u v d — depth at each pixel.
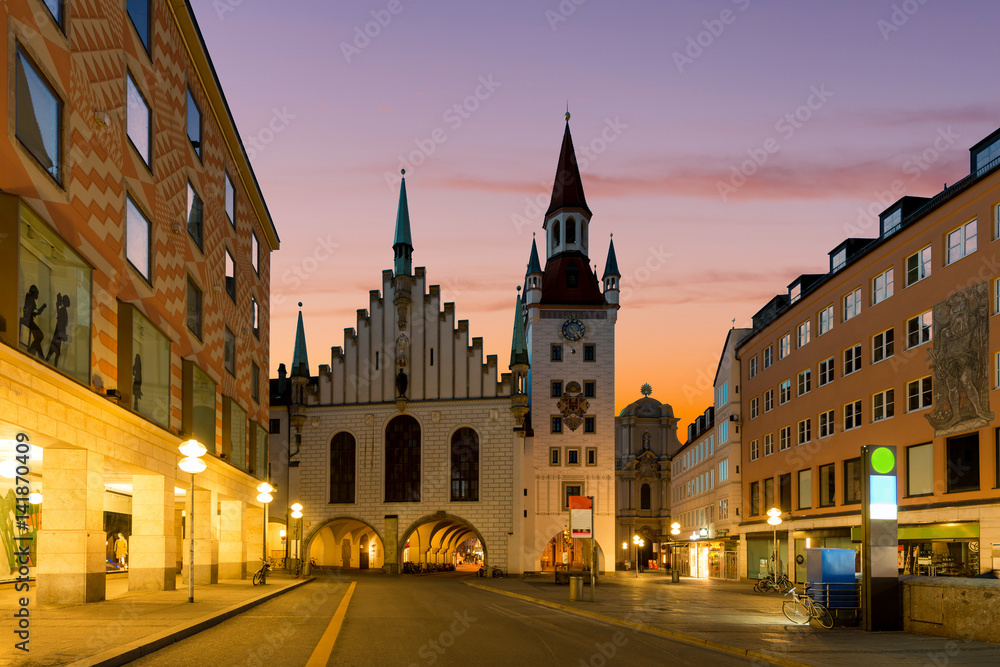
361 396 65.31
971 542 27.84
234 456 37.19
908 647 14.41
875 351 35.69
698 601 28.36
